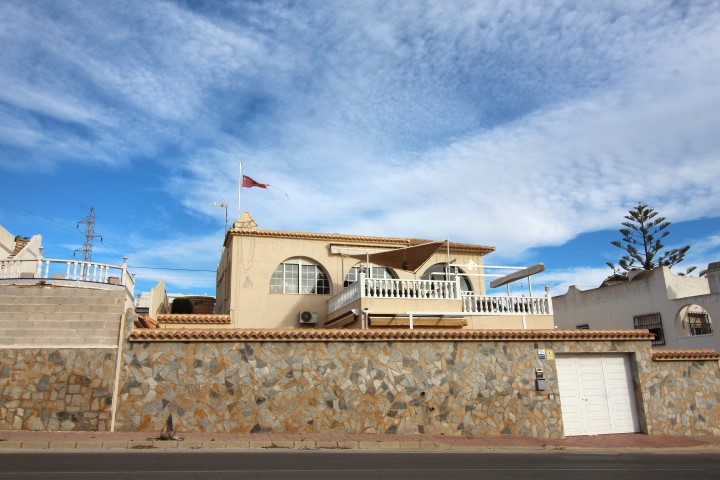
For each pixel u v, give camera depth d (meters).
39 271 15.66
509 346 18.25
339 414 16.22
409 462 11.85
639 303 32.31
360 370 16.70
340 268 27.47
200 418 15.30
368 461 11.80
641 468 11.98
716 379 19.95
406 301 22.69
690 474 11.20
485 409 17.44
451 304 23.17
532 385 18.08
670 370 19.61
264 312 25.91
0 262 15.86
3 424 14.37
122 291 15.91
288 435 15.38
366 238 27.88
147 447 13.18
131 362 15.33
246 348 16.05
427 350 17.44
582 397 18.73
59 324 15.28
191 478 8.97
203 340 15.75
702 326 31.50
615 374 19.33
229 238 27.80
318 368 16.39
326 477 9.45
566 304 37.38
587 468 11.74
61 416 14.66
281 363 16.17
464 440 16.12
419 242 28.62
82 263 16.02
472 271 29.25
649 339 19.58
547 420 17.89
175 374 15.45
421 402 16.94
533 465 12.01
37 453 11.77
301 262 27.34
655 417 18.92
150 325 19.11
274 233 26.80
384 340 17.08
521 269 24.81
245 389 15.74
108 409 14.87
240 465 10.61
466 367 17.64
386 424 16.48
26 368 14.84
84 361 15.13
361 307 22.11
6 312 15.12
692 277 32.72
